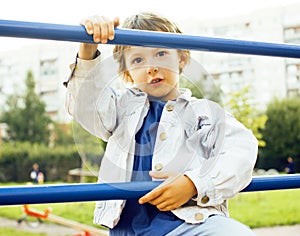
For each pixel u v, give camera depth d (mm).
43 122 12711
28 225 4996
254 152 1063
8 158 11875
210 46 995
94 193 928
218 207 1070
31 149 12062
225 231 989
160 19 1187
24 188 891
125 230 1074
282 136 9773
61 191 907
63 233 4555
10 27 872
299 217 4641
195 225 1020
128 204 1079
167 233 1029
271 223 4383
